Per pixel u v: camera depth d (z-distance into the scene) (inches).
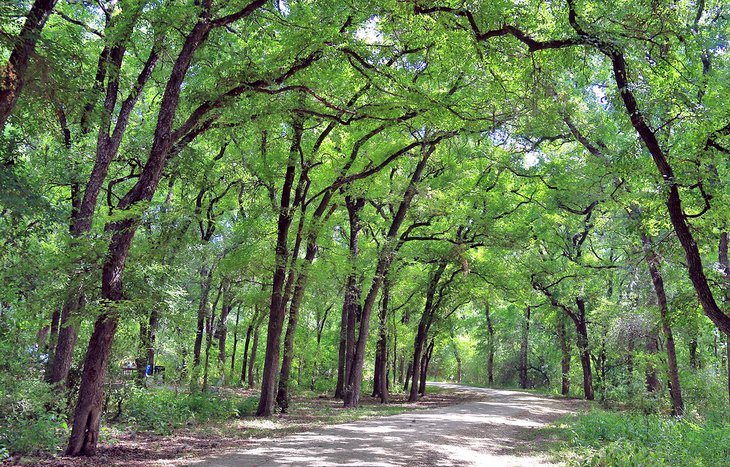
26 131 437.1
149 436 476.7
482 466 383.6
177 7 445.4
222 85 466.9
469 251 975.6
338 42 484.4
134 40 583.5
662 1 420.8
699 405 900.0
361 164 744.3
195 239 541.6
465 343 2132.1
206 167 590.2
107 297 392.2
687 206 525.7
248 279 772.6
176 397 676.1
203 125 483.8
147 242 493.4
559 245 1120.8
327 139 776.3
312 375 1424.7
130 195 412.5
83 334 569.9
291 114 556.1
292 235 757.3
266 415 681.6
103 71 543.5
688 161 458.0
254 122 522.6
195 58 534.6
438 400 1159.0
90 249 395.5
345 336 1144.2
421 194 797.2
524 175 884.6
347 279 877.8
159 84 700.7
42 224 509.0
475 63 584.1
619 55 431.2
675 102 452.1
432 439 499.2
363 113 545.0
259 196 828.0
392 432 538.6
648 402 810.8
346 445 444.1
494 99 585.6
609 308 1062.4
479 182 939.3
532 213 1023.0
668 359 812.6
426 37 548.4
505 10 433.4
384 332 1067.3
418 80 702.5
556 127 734.5
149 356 695.7
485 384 2146.9
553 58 476.1
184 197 732.0
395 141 751.7
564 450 465.7
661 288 803.4
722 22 673.6
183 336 689.6
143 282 436.5
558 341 1625.2
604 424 570.6
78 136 612.4
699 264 426.0
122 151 665.6
